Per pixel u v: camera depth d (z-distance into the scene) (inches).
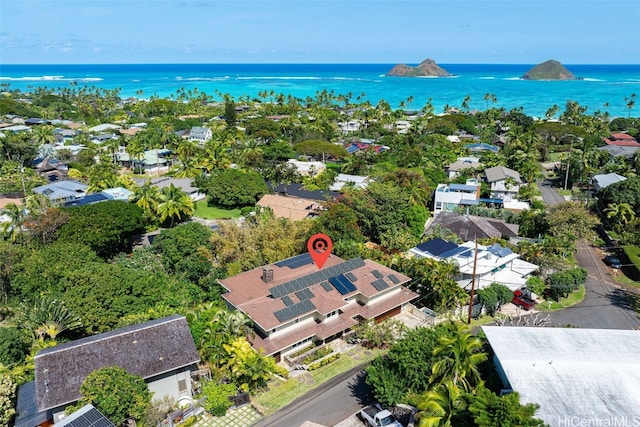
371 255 2395.4
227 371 1581.0
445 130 6865.2
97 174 3993.6
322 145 5329.7
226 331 1620.3
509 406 1040.2
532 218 2997.0
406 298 2031.3
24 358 1664.6
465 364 1328.7
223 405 1478.8
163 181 4249.5
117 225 2628.0
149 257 2470.5
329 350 1791.3
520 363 1384.1
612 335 1550.2
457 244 2503.7
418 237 2908.5
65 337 1803.6
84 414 1203.9
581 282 2311.8
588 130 6441.9
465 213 3257.9
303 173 4557.1
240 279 1972.2
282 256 2340.1
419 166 4505.4
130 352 1427.2
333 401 1549.0
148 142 5679.1
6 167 4205.2
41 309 1728.6
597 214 3412.9
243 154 4847.4
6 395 1368.1
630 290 2362.2
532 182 4254.4
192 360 1455.5
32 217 2460.6
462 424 1131.3
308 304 1772.9
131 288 1911.9
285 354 1733.5
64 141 5895.7
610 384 1306.6
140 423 1318.9
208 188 3833.7
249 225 2586.1
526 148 5270.7
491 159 4813.0
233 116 7347.4
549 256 2418.8
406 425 1384.1
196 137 6619.1
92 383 1282.0
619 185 3319.4
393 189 3036.4
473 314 2074.3
